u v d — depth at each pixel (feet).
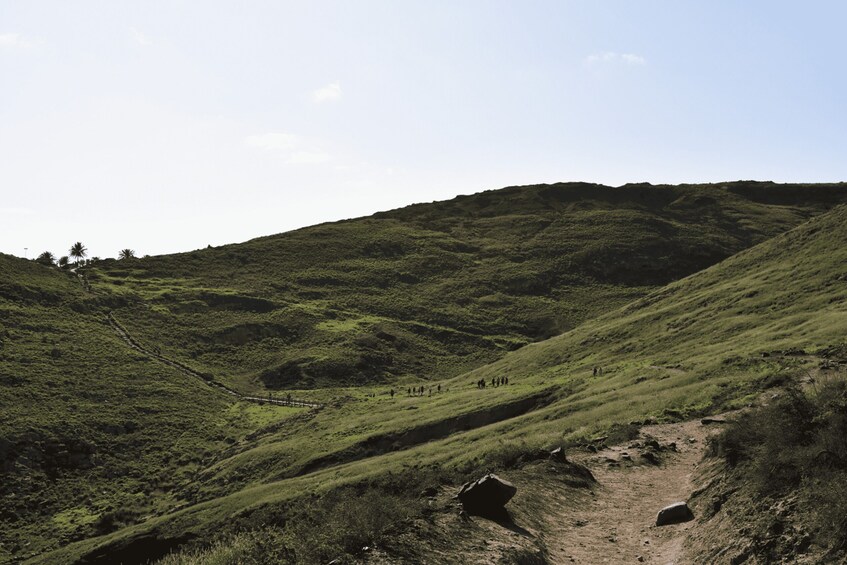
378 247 624.59
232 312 469.98
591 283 555.28
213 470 224.94
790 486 35.37
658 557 36.78
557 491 49.73
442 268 582.35
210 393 335.88
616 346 249.96
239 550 30.94
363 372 387.55
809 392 45.34
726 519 36.78
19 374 311.88
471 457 115.75
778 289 233.96
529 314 497.05
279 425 270.05
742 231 651.66
